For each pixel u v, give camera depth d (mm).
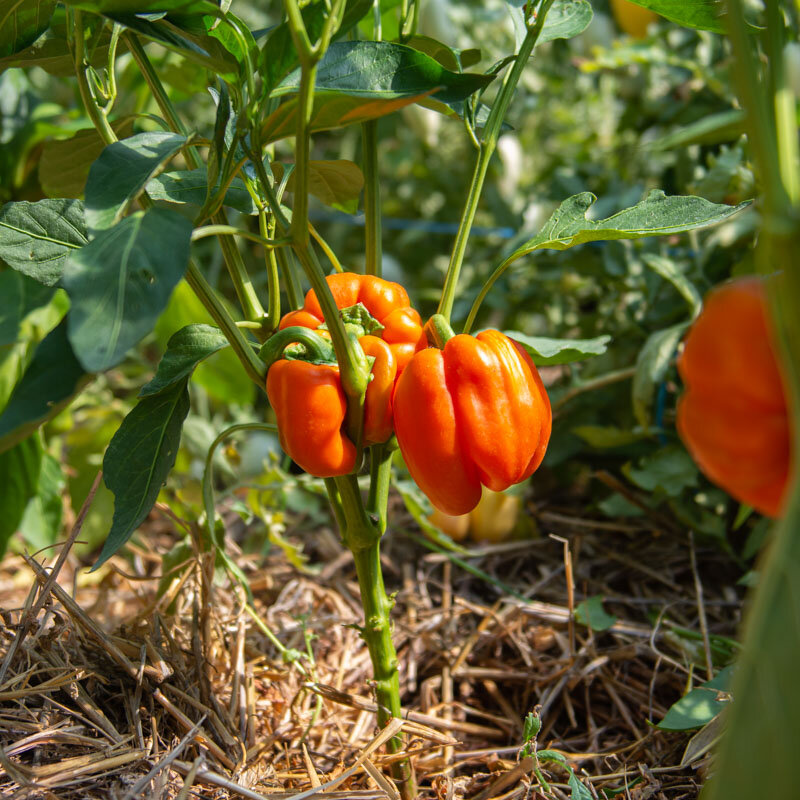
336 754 769
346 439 608
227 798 663
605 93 1716
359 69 572
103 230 536
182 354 643
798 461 418
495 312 1567
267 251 643
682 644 844
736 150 1021
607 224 631
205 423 1139
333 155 1586
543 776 726
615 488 1042
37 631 728
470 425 583
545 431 620
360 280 656
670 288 1118
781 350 426
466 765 789
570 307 1399
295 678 837
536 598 991
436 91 552
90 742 658
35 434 967
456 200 1742
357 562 679
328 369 599
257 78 648
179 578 831
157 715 711
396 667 708
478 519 1080
